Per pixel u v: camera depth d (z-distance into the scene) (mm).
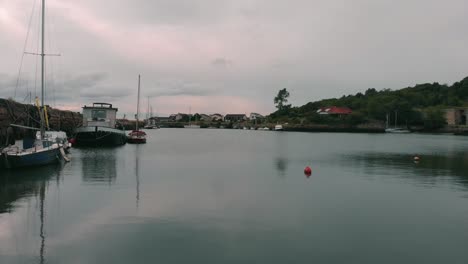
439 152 47781
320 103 191375
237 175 25266
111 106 56812
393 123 146750
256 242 11828
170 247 11305
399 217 14781
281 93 197500
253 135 116188
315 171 27859
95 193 18484
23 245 11312
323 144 66500
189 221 13875
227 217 14461
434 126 139000
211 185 21188
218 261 10344
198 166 30312
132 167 28969
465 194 19266
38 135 33812
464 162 35031
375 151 49250
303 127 152125
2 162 25125
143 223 13555
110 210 15227
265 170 28141
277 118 191125
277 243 11758
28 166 26547
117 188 19875
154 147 53656
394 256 10859
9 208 15375
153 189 19719
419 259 10672
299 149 52625
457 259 10688
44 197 17453
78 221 13680
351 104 173750
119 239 11891
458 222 14180
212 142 71500
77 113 97875
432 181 23359
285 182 22547
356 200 17672
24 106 54406
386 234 12734
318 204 16781
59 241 11656
